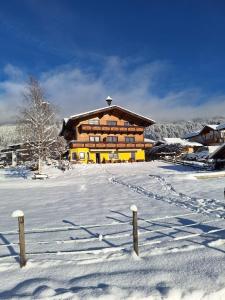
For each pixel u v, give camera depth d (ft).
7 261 25.34
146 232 33.58
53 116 141.38
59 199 64.03
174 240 29.99
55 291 19.19
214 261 23.66
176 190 68.64
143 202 55.11
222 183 78.38
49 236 33.40
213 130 232.94
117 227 36.52
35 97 136.67
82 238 32.09
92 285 20.20
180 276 21.26
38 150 131.95
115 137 180.45
